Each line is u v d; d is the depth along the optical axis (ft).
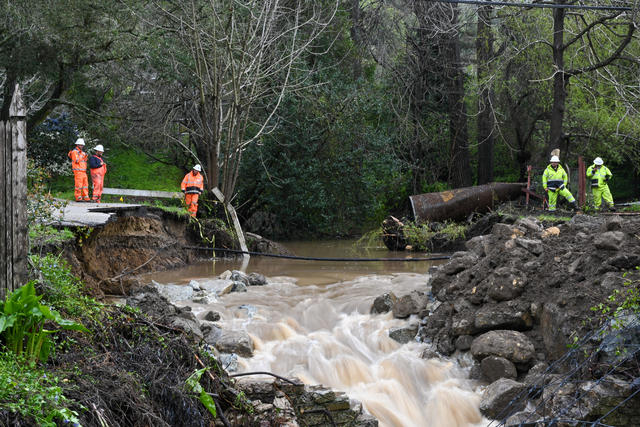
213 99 70.74
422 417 25.57
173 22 79.25
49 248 33.14
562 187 67.21
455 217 74.84
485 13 93.50
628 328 22.18
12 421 12.35
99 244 46.80
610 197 69.67
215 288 39.86
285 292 40.91
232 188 69.67
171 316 27.04
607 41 91.09
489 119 106.32
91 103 101.50
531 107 108.68
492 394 24.32
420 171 109.40
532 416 21.99
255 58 69.97
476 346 27.25
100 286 38.58
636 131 88.99
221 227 66.18
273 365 28.27
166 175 108.47
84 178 63.21
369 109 92.63
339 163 86.69
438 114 108.06
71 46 74.79
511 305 28.32
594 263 28.12
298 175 85.15
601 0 75.56
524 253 30.99
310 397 21.27
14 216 17.22
